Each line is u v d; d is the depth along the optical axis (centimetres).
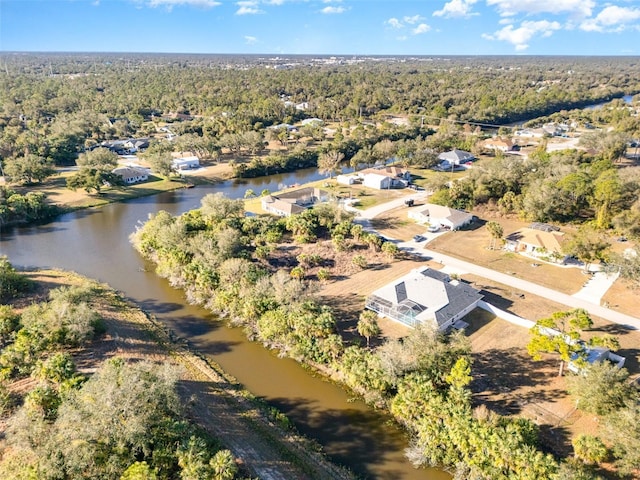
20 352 3881
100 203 9256
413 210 8256
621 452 2886
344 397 3800
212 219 7106
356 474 3069
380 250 6594
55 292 4872
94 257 6650
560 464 2845
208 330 4753
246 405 3672
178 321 4919
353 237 7000
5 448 3062
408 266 6119
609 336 4053
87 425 2859
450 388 3434
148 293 5534
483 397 3684
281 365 4200
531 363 4091
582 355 3841
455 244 6881
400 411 3438
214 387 3859
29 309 4516
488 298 5281
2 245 7125
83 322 4234
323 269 5872
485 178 8488
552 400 3619
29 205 8175
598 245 5762
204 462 2827
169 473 2831
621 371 3316
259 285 4891
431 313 4588
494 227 6612
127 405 2947
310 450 3250
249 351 4406
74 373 3659
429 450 3169
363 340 4444
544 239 6391
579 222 7550
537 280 5722
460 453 3092
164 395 3195
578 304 5144
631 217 6556
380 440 3366
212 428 3347
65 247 7050
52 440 2858
